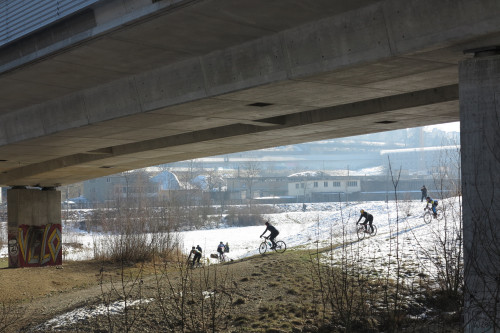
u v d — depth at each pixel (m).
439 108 12.67
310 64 8.83
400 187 113.94
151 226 31.56
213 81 10.33
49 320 14.41
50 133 14.39
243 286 16.23
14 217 28.41
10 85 12.41
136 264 25.67
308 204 84.75
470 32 6.91
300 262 19.75
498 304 7.17
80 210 67.69
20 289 20.88
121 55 10.27
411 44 7.56
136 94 11.88
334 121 14.19
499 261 7.24
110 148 20.59
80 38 9.32
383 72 8.84
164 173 99.81
